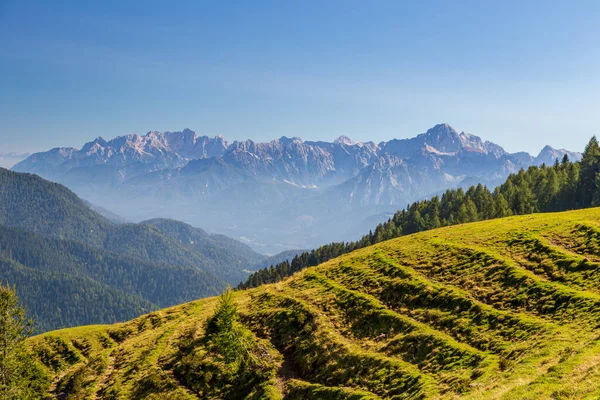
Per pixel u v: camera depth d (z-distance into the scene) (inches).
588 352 1053.8
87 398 1974.7
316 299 2133.4
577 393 831.7
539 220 2469.2
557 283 1635.1
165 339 2380.7
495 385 1058.1
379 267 2300.7
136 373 2055.9
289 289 2432.3
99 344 2689.5
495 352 1331.2
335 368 1583.4
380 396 1330.0
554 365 1041.5
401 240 2795.3
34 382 2128.4
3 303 1977.1
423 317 1702.8
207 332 2202.3
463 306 1665.8
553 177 5561.0
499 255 2020.2
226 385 1772.9
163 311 3056.1
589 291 1505.9
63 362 2512.3
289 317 2048.5
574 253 1855.3
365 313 1863.9
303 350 1780.3
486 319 1535.4
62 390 2181.3
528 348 1242.0
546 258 1861.5
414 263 2223.2
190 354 2034.9
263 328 2066.9
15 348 1998.0
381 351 1569.9
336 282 2299.5
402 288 1959.9
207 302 3070.9
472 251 2134.6
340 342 1712.6
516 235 2228.1
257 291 2701.8
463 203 5925.2
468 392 1103.6
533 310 1514.5
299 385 1566.2
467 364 1309.1
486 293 1723.7
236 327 1898.4
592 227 2037.4
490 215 5251.0
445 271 2030.0
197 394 1776.6
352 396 1364.4
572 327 1298.0
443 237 2536.9
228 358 1824.6
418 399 1205.7
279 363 1777.8
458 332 1529.3
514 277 1754.4
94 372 2230.6
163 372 1968.5
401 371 1395.2
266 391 1594.5
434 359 1407.5
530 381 978.7
